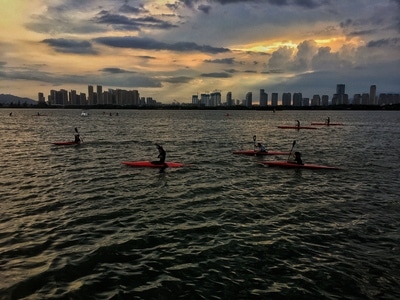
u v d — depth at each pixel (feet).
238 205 49.01
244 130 211.00
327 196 54.65
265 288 27.48
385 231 39.52
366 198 53.57
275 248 34.55
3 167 75.51
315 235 38.11
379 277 29.19
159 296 26.25
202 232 38.47
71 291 26.50
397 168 80.12
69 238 36.17
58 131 184.55
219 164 83.46
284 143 135.54
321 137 163.32
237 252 33.58
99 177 66.28
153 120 344.49
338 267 30.81
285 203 50.42
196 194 54.75
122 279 28.43
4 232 37.45
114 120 333.62
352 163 87.20
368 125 271.28
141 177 66.90
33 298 25.48
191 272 29.73
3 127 214.90
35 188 56.80
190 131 199.72
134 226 39.99
